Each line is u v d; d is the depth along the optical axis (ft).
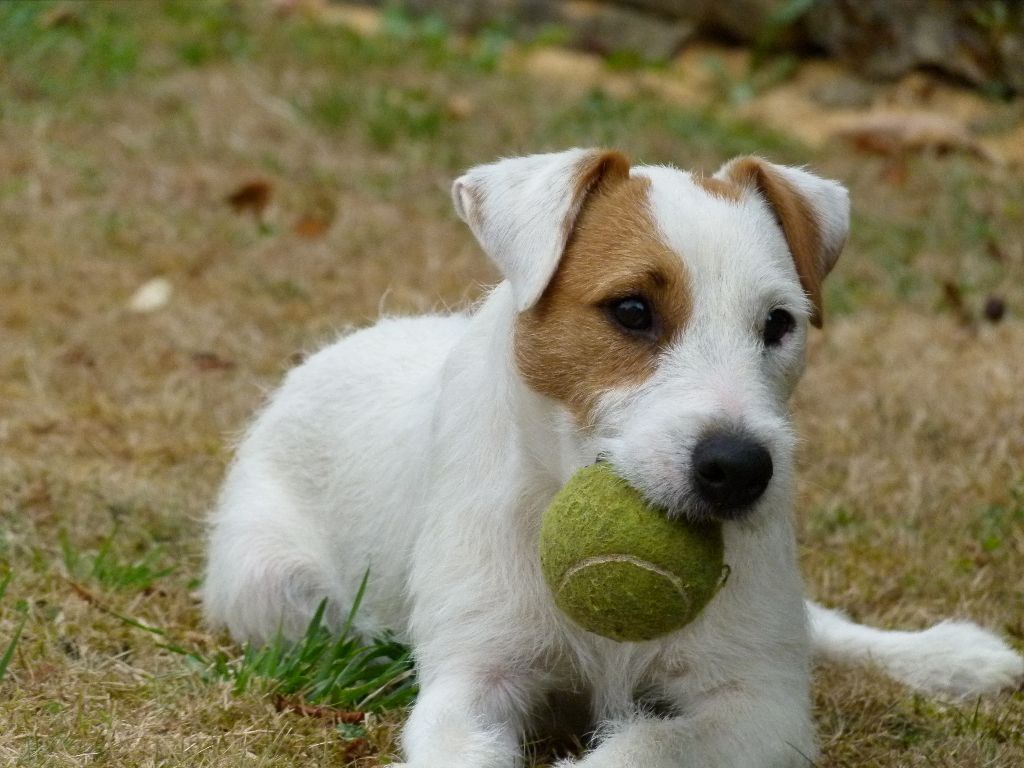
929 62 55.72
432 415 21.54
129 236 40.60
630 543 16.49
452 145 49.29
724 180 19.71
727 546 18.81
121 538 26.02
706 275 17.85
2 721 18.66
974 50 54.75
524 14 63.36
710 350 17.65
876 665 23.08
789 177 20.35
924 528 27.78
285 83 53.83
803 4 56.29
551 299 18.42
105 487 27.53
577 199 18.48
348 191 45.52
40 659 20.71
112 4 61.41
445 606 19.84
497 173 19.48
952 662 22.89
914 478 29.17
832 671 23.13
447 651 19.81
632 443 16.97
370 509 22.76
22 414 30.83
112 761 17.79
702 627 19.10
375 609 22.71
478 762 17.76
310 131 49.93
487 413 19.72
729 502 16.58
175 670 20.72
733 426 16.70
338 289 38.60
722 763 18.22
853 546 27.25
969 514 28.12
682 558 16.55
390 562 22.17
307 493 24.27
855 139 51.96
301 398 25.05
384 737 19.51
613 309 17.92
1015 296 39.50
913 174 48.83
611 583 16.55
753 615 19.17
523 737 20.18
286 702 19.89
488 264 40.24
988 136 53.01
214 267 39.63
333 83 54.13
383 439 22.97
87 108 49.55
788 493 19.31
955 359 35.58
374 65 57.26
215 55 56.65
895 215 45.37
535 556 19.45
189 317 36.35
